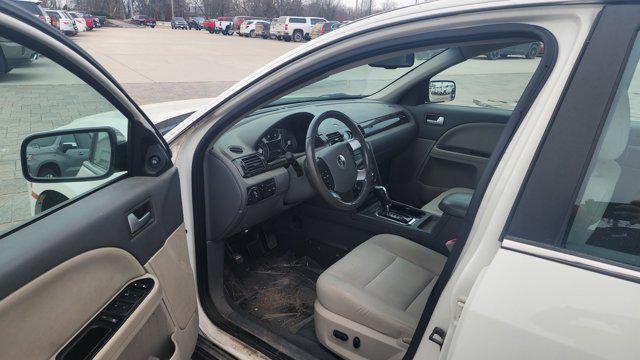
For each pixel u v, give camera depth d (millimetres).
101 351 1005
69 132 1217
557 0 887
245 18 36062
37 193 1115
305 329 1994
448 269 981
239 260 2354
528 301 729
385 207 2363
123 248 1151
